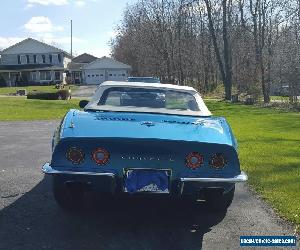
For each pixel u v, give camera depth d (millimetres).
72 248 4086
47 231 4508
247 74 43688
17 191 6125
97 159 4305
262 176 7477
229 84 42594
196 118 5188
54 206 5367
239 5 46188
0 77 77062
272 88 44656
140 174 4355
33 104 30172
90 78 85750
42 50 80875
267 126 17891
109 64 85438
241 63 50844
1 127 15352
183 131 4598
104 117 4926
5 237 4324
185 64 59562
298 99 34438
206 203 5250
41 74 79438
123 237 4398
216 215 5203
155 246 4191
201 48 63906
